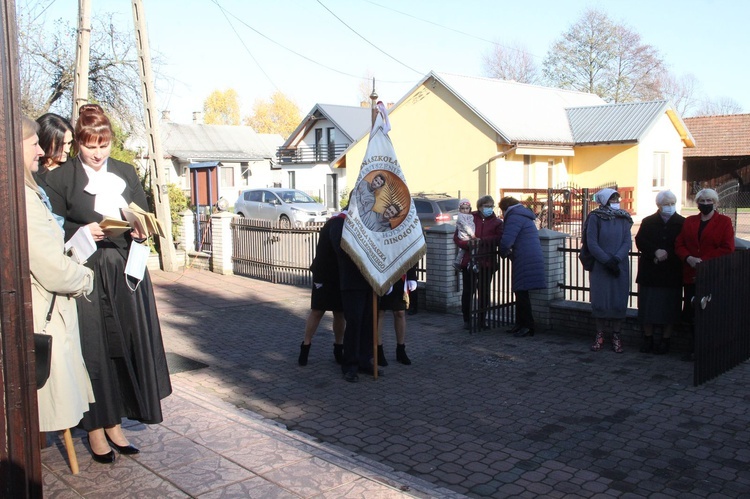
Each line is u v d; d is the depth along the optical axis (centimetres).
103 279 382
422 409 575
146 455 430
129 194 410
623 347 766
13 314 253
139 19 1484
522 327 827
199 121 5897
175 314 1024
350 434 520
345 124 4222
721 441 493
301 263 1294
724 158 3775
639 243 707
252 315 1011
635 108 2948
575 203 2414
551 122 2928
